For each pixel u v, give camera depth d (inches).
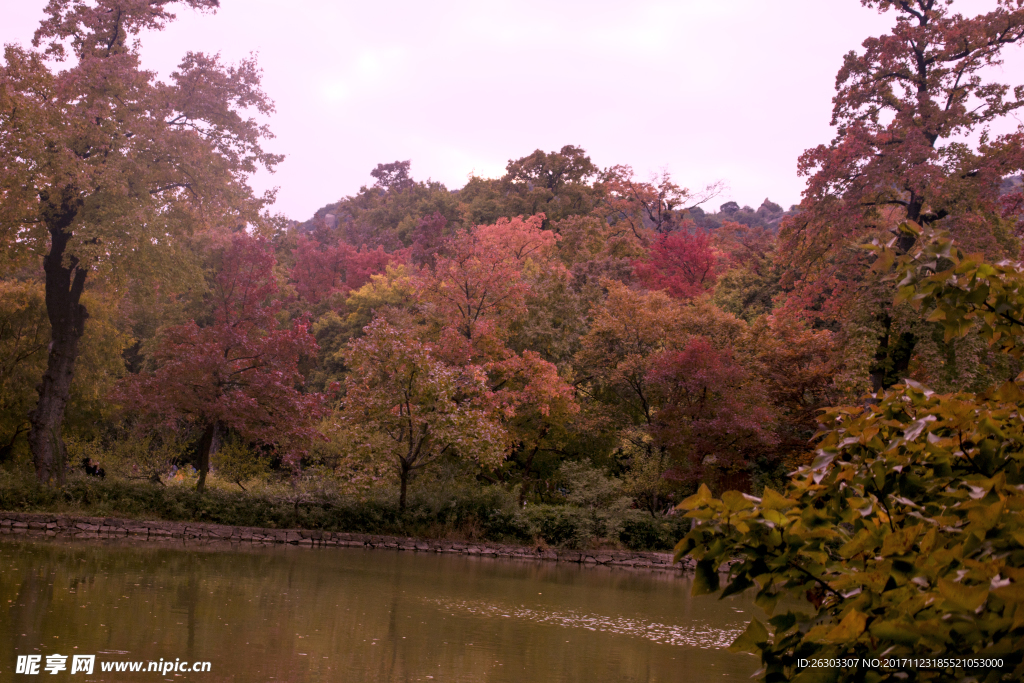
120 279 994.7
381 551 863.7
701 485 98.1
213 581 526.6
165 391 892.6
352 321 1815.9
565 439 1173.1
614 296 1209.4
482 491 1021.2
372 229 3595.0
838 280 1092.5
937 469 116.4
